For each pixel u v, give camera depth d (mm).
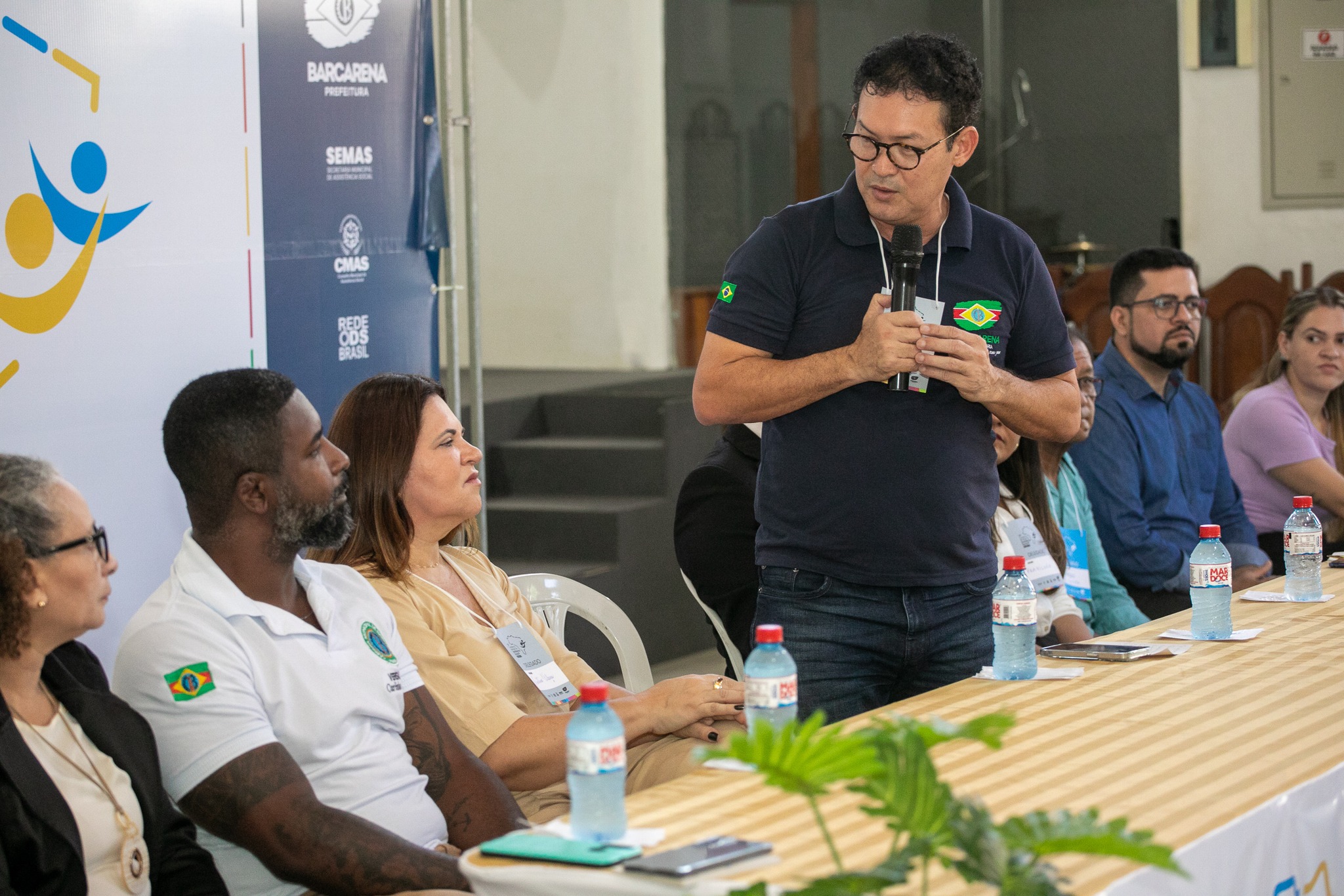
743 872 1769
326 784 2465
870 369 2793
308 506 2451
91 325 3227
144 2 3320
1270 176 8766
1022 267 3135
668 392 7688
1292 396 5516
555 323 9125
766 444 3145
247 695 2344
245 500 2414
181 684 2299
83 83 3188
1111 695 2689
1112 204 9961
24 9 3059
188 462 2410
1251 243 8867
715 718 3018
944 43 2881
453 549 3295
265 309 3688
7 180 3037
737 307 3053
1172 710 2564
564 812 2900
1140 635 3312
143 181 3336
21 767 2051
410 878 2271
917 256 2811
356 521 2938
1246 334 7891
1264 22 8641
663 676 6727
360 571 2926
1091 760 2256
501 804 2670
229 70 3547
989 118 10359
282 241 3730
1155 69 9680
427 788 2664
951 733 1400
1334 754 2268
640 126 8758
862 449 2953
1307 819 2139
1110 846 1315
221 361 3568
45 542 2107
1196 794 2076
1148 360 4969
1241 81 8758
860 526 2961
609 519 6824
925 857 1353
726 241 9281
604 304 8992
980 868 1308
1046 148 10180
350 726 2516
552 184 9008
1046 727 2465
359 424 2957
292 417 2441
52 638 2160
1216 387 8008
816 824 1958
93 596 2176
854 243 3014
